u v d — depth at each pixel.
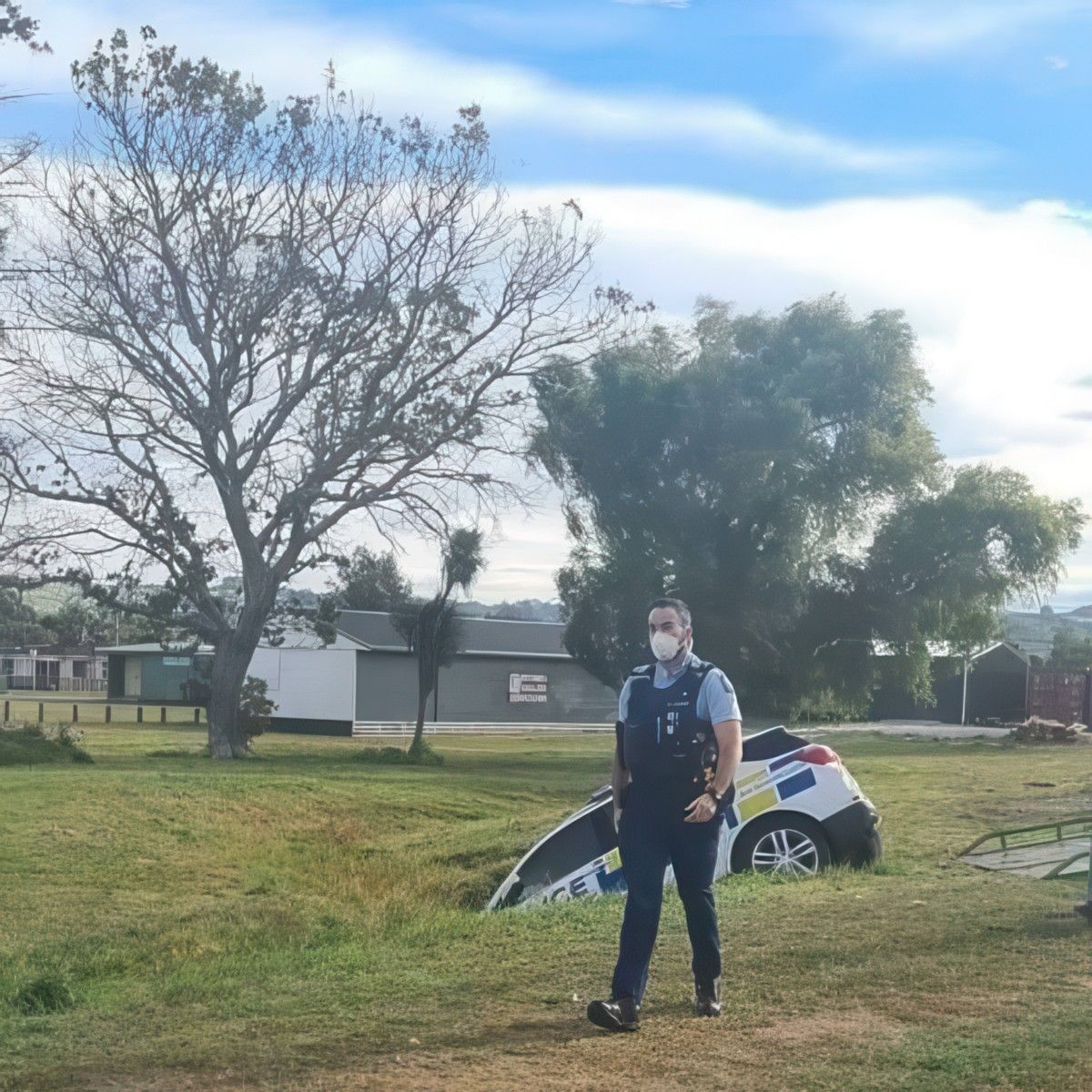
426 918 9.15
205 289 33.59
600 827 11.45
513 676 57.38
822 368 42.03
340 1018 5.68
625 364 42.28
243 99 33.50
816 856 10.91
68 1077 4.82
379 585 52.09
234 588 38.03
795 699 43.66
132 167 33.16
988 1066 4.62
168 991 6.55
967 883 9.43
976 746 40.00
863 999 5.74
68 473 32.72
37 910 12.03
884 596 43.78
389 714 53.75
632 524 42.78
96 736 40.72
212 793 19.86
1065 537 44.19
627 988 5.41
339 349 33.84
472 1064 4.88
